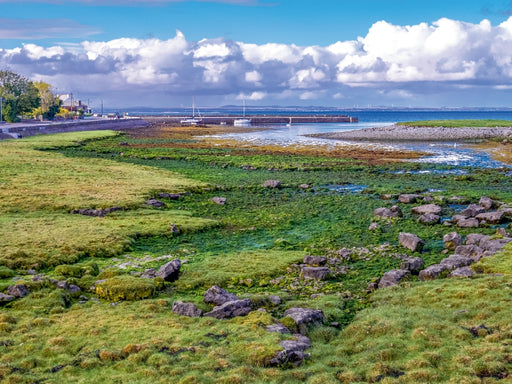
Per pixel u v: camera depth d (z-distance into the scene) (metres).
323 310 23.28
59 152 95.88
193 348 18.50
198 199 53.56
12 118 172.00
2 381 16.19
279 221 43.53
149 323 21.23
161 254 34.09
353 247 35.31
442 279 26.41
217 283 27.95
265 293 26.52
